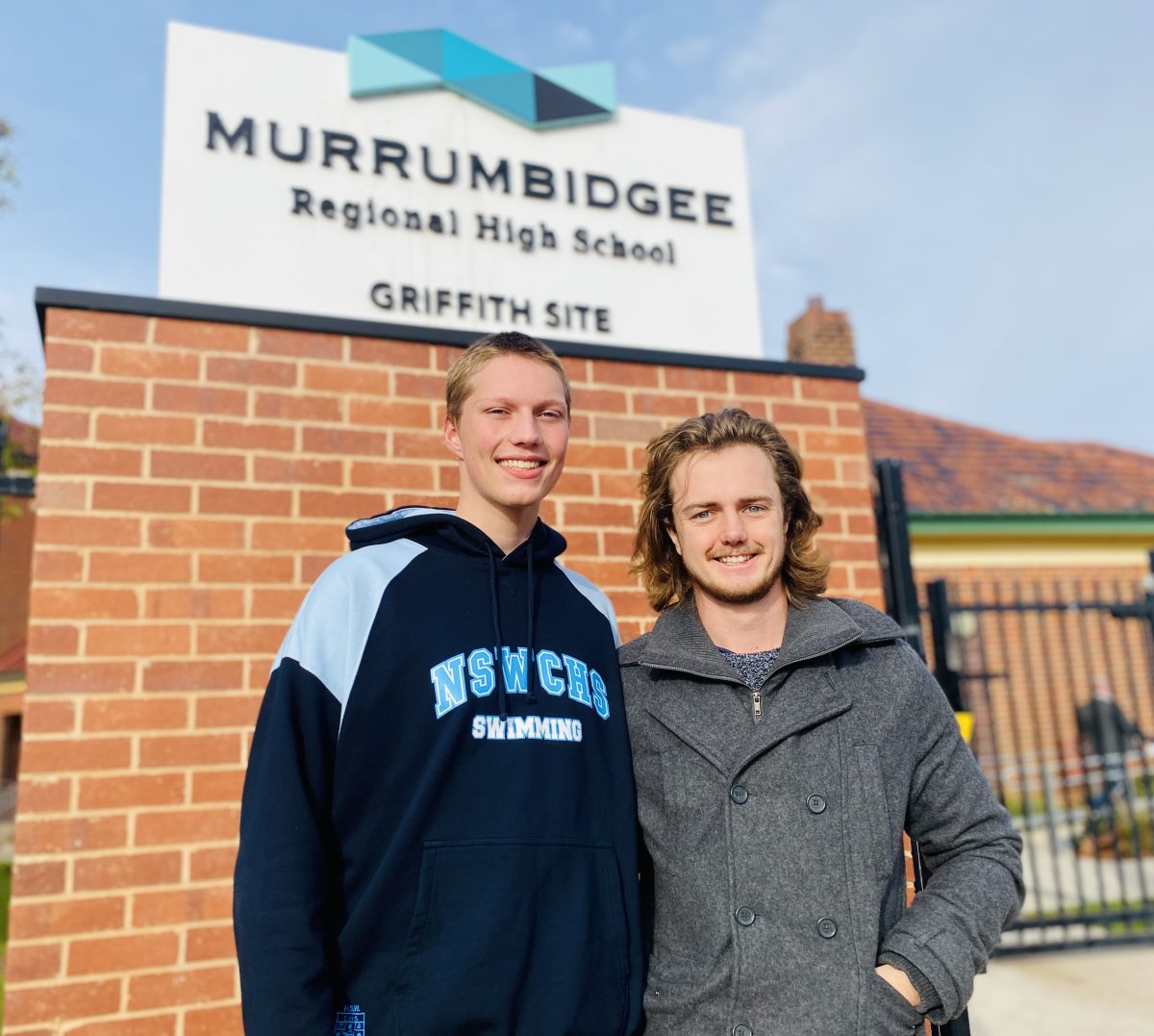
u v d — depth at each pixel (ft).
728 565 5.66
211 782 8.51
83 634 8.41
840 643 5.45
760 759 5.26
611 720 5.45
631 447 10.71
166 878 8.23
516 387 5.51
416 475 9.82
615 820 5.19
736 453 5.77
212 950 8.25
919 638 11.28
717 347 12.19
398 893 4.58
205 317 9.33
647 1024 5.03
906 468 37.24
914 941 4.89
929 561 33.96
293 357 9.63
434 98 11.53
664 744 5.44
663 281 12.12
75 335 8.93
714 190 12.65
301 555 9.24
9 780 45.62
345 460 9.59
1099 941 16.78
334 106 11.06
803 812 5.12
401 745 4.80
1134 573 35.35
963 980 4.85
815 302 41.50
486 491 5.48
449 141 11.50
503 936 4.49
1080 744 22.76
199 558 8.91
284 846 4.38
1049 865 24.20
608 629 5.85
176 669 8.62
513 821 4.73
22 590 56.49
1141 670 32.09
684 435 5.98
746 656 5.67
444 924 4.52
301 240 10.61
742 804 5.16
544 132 11.97
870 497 11.48
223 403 9.29
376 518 5.67
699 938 5.01
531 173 11.79
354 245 10.82
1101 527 34.94
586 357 10.74
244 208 10.43
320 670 4.80
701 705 5.46
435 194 11.30
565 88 12.08
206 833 8.41
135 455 8.90
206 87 10.54
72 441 8.73
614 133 12.30
